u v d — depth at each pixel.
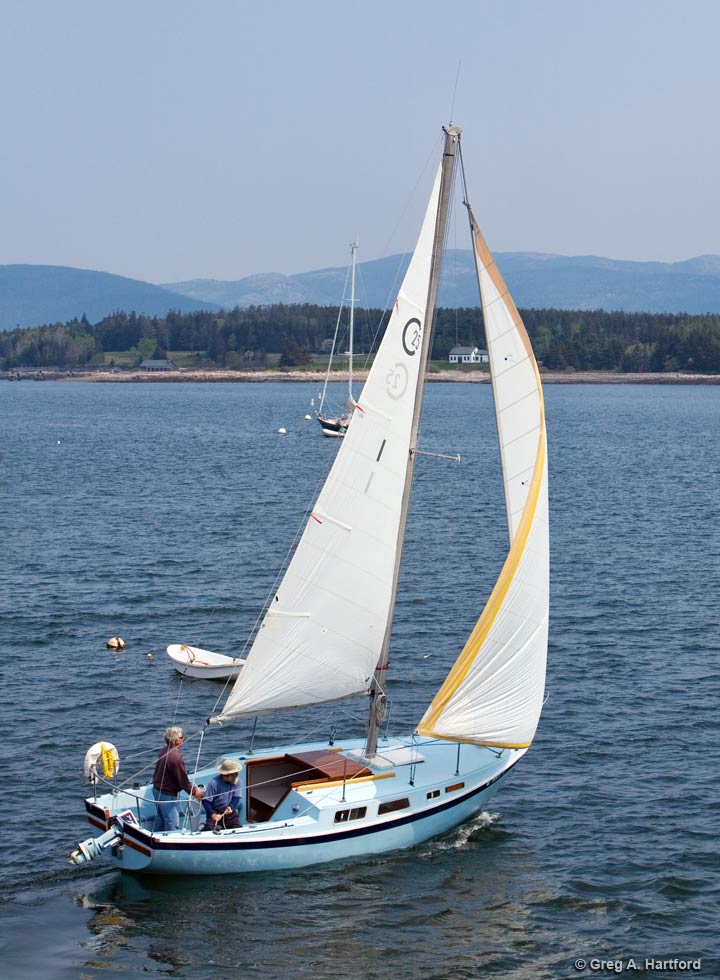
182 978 59.00
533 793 84.25
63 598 143.75
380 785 72.75
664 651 122.19
